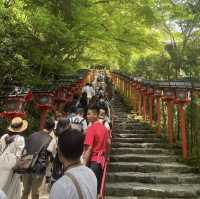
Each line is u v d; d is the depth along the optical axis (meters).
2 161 6.38
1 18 10.27
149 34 17.28
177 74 17.78
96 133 7.13
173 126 14.49
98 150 7.12
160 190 9.60
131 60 23.39
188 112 12.47
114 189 9.70
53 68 14.09
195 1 17.59
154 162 11.95
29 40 11.30
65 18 13.01
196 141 11.88
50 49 12.52
